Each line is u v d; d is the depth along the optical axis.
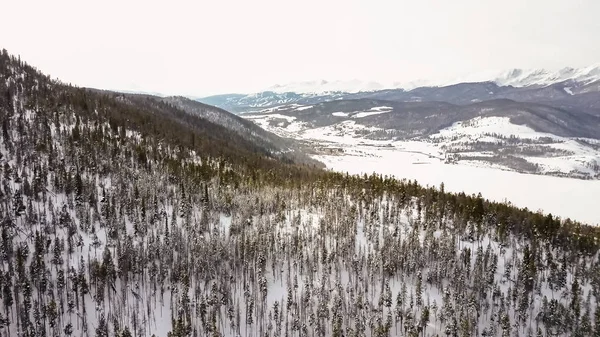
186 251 150.25
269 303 143.25
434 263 160.38
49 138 178.12
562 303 150.12
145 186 169.00
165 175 184.88
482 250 162.75
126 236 145.88
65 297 129.00
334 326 129.75
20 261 125.69
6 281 121.69
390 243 162.38
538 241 175.75
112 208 153.00
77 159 174.38
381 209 195.50
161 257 145.50
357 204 196.75
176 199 173.12
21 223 141.38
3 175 154.12
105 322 125.06
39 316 119.25
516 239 182.88
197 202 176.88
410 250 161.25
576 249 175.38
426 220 180.50
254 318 138.25
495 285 150.88
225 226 169.38
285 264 159.00
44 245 136.50
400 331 136.88
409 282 154.62
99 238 147.62
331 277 154.25
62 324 123.31
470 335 133.25
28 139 175.25
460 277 149.38
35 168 155.75
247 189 192.50
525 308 142.38
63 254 138.38
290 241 161.62
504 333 133.38
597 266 163.88
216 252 149.50
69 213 151.12
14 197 142.62
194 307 136.50
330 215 179.88
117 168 177.12
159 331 129.25
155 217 160.00
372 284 149.88
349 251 161.88
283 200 188.38
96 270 132.25
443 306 140.25
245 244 155.12
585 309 147.50
